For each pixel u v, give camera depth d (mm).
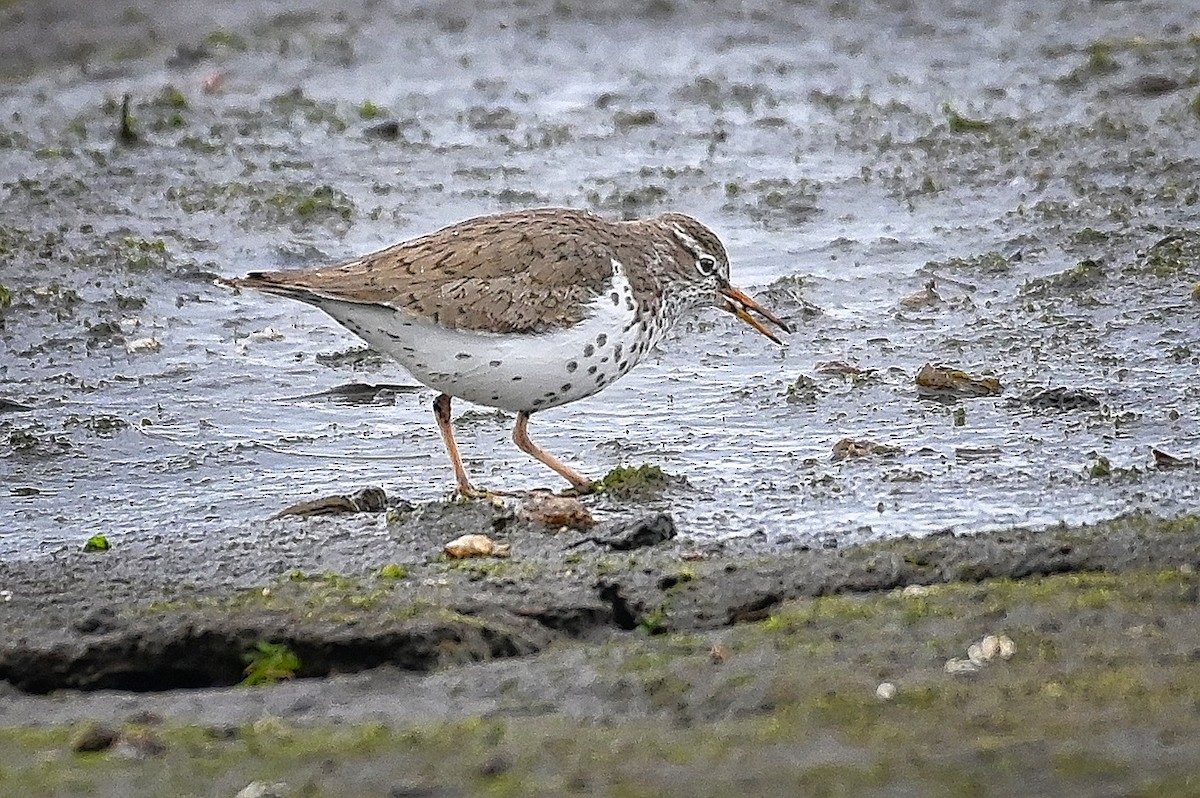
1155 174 20516
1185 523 11367
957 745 8078
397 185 21562
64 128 24516
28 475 13883
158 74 27406
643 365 16234
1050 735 8117
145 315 17609
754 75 26125
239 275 18719
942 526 11945
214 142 23547
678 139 23141
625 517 12367
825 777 7828
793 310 17375
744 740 8281
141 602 10594
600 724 8617
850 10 29406
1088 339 16203
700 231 14156
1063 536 11234
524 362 12875
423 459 14211
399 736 8492
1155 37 26516
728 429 14531
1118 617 9562
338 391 15844
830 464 13516
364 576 11062
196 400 15633
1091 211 19531
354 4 30719
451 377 12961
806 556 11109
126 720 9016
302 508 12820
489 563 11234
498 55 27766
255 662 9859
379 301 12602
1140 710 8320
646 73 26406
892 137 22797
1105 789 7598
